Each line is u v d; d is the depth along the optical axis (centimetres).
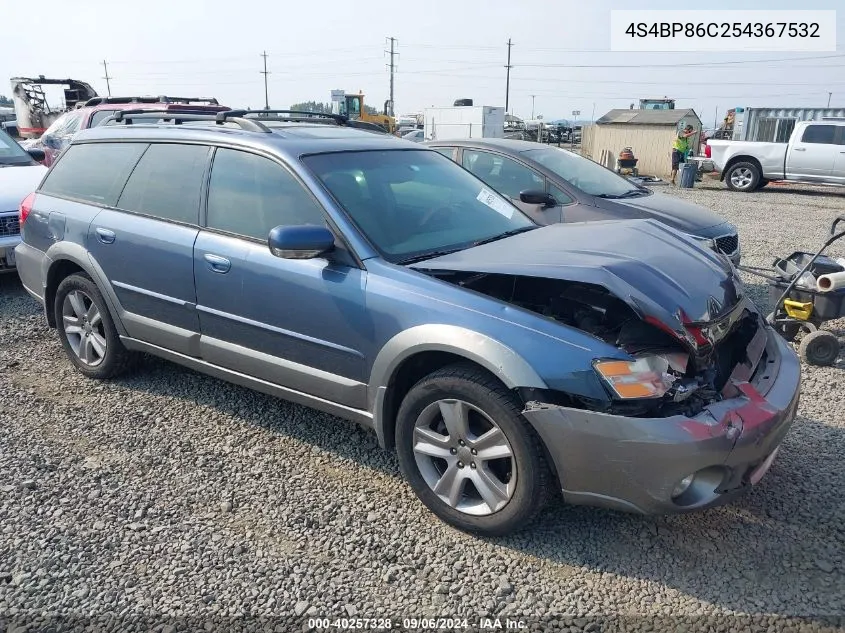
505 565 292
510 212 422
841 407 438
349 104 3541
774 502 333
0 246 667
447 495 313
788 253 940
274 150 368
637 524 318
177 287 397
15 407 435
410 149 426
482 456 298
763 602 270
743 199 1620
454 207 394
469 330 291
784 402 298
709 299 308
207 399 449
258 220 367
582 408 274
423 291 309
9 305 657
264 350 367
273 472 363
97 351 469
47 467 365
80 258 446
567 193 673
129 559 295
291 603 271
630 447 265
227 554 298
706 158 1858
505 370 279
